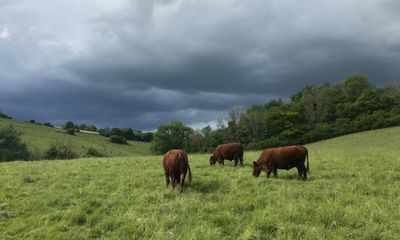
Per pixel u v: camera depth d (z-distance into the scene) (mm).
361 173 16375
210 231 8930
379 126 70312
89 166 20812
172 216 10125
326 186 13711
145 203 11734
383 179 15148
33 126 103438
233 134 86875
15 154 70938
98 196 12820
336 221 9383
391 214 9789
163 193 12656
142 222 9609
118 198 12469
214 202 11734
